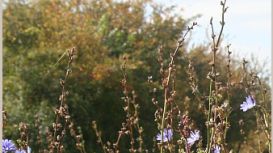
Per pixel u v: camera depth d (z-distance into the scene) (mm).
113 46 22906
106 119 19234
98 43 20938
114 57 21766
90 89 19219
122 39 22984
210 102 4340
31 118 17078
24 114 17281
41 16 21609
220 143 4125
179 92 17328
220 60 15688
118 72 19609
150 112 18922
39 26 21359
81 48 20094
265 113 4629
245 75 4832
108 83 19562
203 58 19812
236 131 12094
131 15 24094
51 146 4848
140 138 5395
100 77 19422
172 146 4566
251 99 4688
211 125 4156
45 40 21094
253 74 4844
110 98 19312
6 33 20625
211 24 4309
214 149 4227
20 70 18875
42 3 22656
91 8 24719
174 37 23625
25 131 4570
